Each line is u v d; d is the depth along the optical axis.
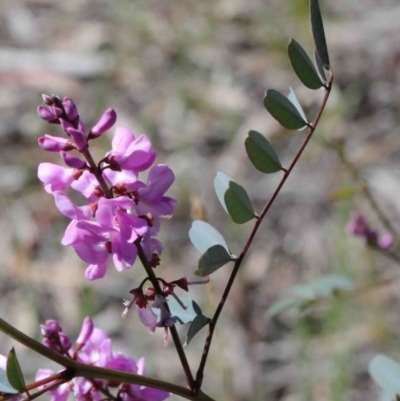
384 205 5.89
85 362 2.22
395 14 8.06
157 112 7.45
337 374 4.92
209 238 2.29
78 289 5.84
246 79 7.66
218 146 7.00
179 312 2.15
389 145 6.51
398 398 2.46
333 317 5.11
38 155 6.99
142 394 2.20
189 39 8.20
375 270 5.35
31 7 8.87
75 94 7.73
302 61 2.11
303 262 5.88
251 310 5.54
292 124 2.14
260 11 8.35
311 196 6.29
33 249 6.21
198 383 2.08
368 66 7.46
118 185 1.95
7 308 5.88
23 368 5.32
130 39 8.27
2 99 7.67
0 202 6.64
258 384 5.07
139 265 5.88
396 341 5.11
